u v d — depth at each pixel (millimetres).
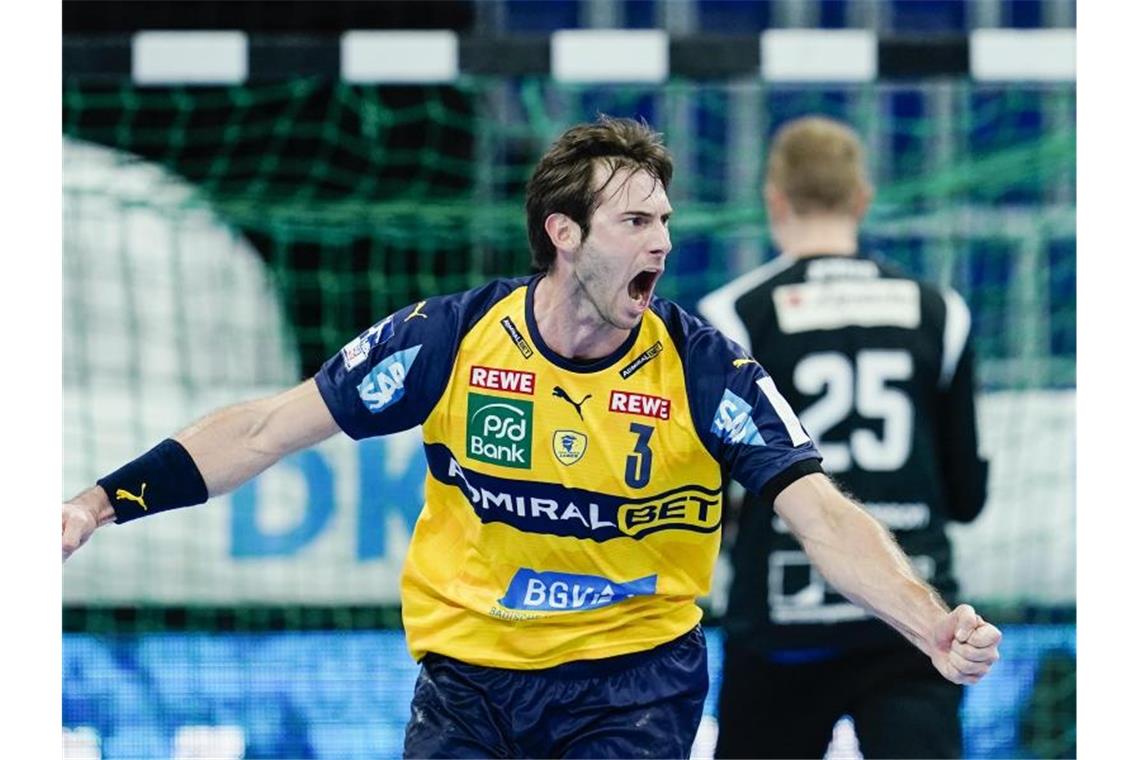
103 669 22875
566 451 11375
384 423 11742
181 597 22953
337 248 26938
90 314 24094
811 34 18891
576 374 11406
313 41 19094
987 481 16031
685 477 11461
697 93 27484
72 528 11430
